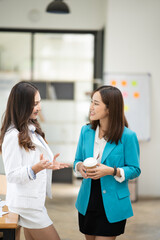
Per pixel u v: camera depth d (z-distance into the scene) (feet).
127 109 19.44
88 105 23.06
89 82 23.06
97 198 7.49
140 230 13.76
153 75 19.63
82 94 23.11
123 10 19.44
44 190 7.02
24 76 23.12
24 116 6.81
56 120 22.94
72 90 23.70
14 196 6.80
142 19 19.47
